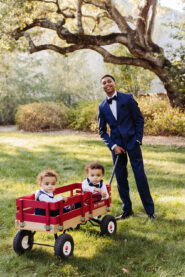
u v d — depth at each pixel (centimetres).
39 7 1271
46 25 1281
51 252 332
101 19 1598
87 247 343
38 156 943
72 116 1836
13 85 2327
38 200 338
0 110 2256
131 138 433
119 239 366
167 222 414
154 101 1514
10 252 334
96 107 1630
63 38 1303
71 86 2317
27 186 596
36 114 1786
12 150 1065
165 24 1115
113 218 381
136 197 524
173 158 877
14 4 1098
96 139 1319
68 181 631
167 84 1377
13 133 1666
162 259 314
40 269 295
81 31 1260
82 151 1009
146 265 304
